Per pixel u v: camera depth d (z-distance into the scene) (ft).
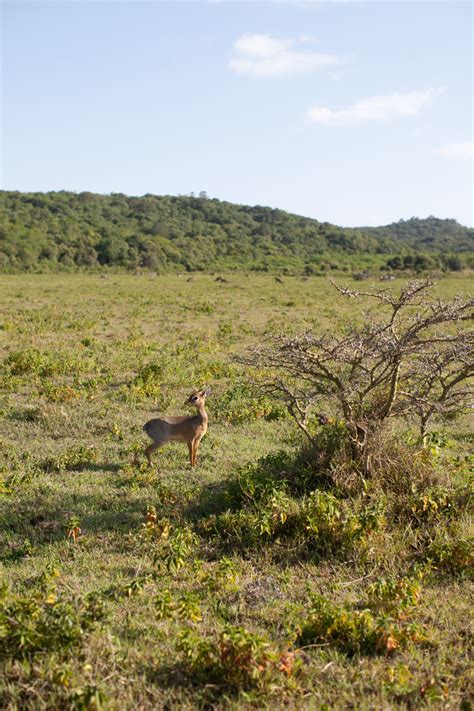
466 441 35.78
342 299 133.59
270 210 495.82
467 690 14.64
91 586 19.10
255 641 14.49
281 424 38.40
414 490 23.80
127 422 37.91
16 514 24.79
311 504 22.58
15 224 334.44
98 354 61.46
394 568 20.57
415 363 26.58
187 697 14.21
